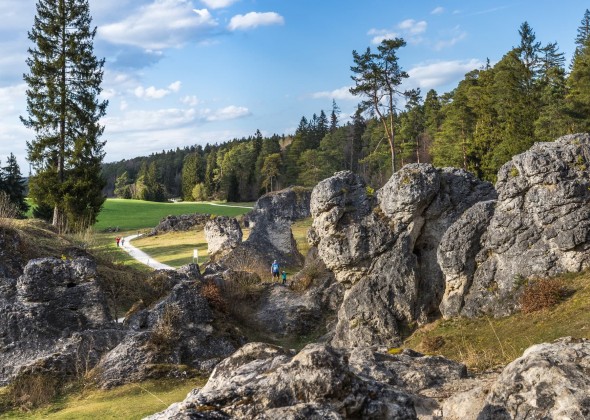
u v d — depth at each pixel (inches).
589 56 2753.4
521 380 253.6
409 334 1079.6
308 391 234.2
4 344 900.6
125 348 900.6
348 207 1182.9
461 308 1022.4
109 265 1540.4
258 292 1519.4
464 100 3501.5
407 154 3836.1
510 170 1010.7
